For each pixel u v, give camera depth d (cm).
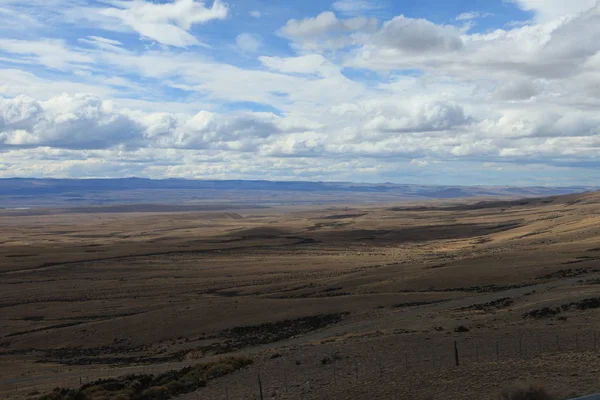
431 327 4594
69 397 3391
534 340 3422
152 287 11631
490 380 2458
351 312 6812
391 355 3519
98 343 7112
